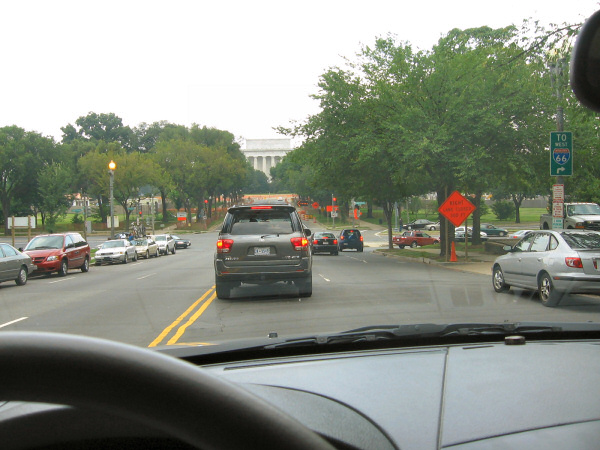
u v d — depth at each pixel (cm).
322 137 2642
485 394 236
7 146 7744
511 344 354
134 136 13300
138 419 96
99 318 1059
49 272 2292
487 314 998
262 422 99
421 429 197
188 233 8369
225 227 1205
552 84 1716
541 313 1014
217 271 1195
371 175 2806
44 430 125
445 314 999
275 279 1192
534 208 12169
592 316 971
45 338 93
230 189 11312
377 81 2453
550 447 176
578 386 246
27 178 7969
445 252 2669
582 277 1048
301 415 196
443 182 2492
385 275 1895
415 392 245
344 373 291
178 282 1814
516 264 1256
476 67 2266
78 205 11738
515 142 2350
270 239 1177
